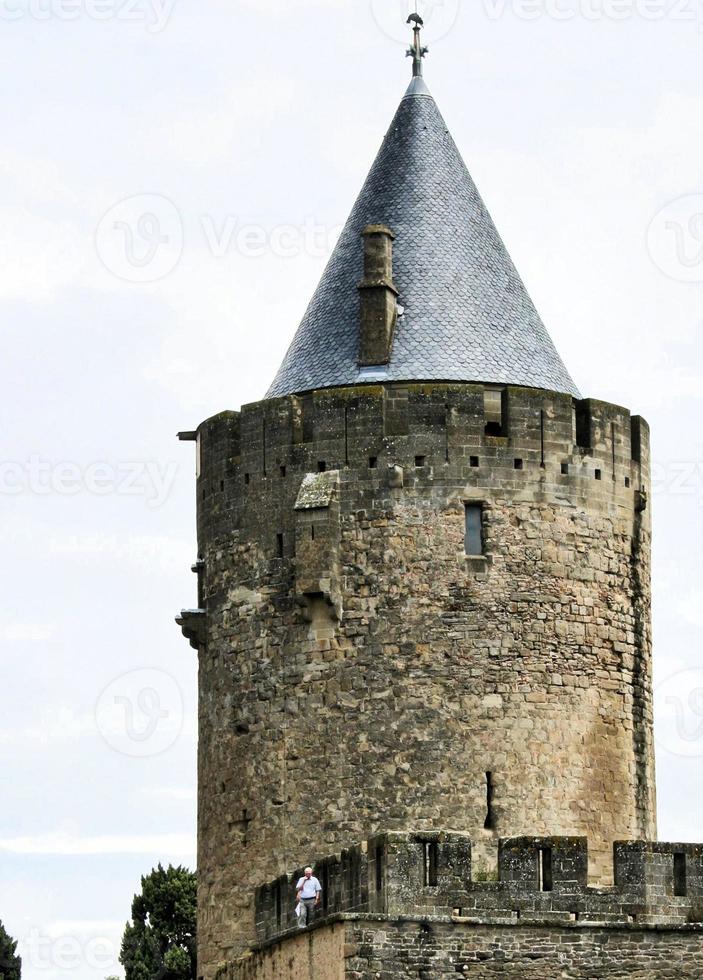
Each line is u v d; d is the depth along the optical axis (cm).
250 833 7919
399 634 7806
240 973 7644
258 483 8050
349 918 6894
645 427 8262
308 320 8288
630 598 8106
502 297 8219
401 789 7725
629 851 7088
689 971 7012
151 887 11981
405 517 7850
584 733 7888
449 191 8356
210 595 8188
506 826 7719
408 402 7894
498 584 7844
